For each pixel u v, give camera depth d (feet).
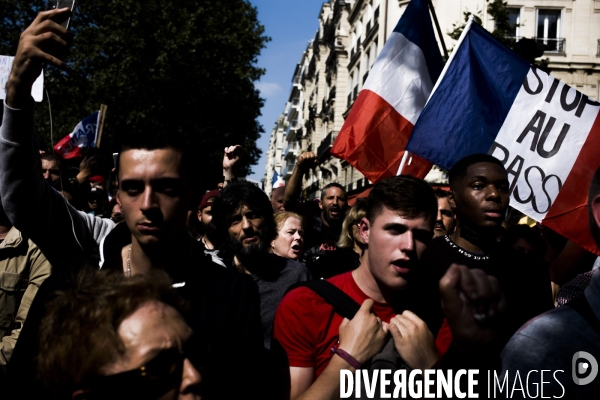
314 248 17.63
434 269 7.52
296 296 7.89
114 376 4.76
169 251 7.01
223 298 6.81
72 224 8.21
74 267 6.89
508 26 49.26
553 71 66.59
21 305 10.46
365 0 99.14
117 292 5.01
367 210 7.80
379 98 16.46
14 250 10.71
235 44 81.56
